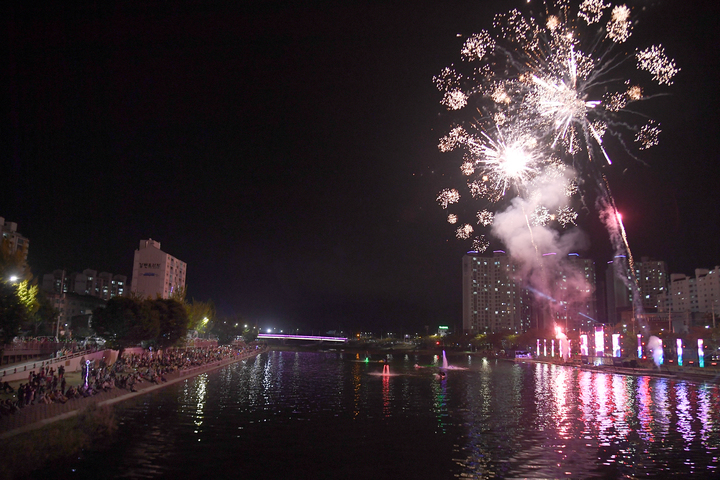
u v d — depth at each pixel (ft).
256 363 415.03
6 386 143.54
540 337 614.34
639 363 355.77
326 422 137.69
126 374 207.72
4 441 103.71
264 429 125.70
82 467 90.43
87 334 348.38
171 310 303.27
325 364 444.14
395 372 349.00
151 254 558.97
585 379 288.10
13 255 216.74
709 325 492.54
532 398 195.72
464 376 315.17
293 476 88.12
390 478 87.92
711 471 92.63
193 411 149.18
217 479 85.81
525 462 98.37
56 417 126.21
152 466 92.07
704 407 169.58
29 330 299.79
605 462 98.37
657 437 120.67
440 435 122.42
